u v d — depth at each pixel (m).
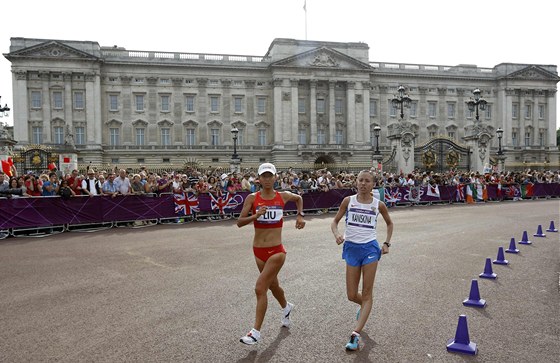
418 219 22.73
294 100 75.19
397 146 39.16
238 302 8.63
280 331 7.14
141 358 6.10
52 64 67.06
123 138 71.44
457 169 41.41
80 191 19.73
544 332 7.14
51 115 67.56
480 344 6.64
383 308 8.30
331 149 75.75
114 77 71.12
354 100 77.56
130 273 10.97
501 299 8.91
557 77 87.12
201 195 22.09
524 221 21.84
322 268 11.55
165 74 72.94
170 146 72.38
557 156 87.94
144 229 18.95
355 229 7.08
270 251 6.96
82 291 9.36
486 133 41.47
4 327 7.27
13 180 18.22
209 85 74.56
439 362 6.02
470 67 86.75
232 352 6.32
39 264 12.00
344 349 6.44
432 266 11.84
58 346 6.50
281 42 75.81
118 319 7.64
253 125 76.00
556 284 10.09
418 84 82.94
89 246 14.80
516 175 40.66
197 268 11.52
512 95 85.69
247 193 23.66
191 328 7.23
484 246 14.90
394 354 6.27
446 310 8.20
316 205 26.56
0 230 16.55
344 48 78.44
